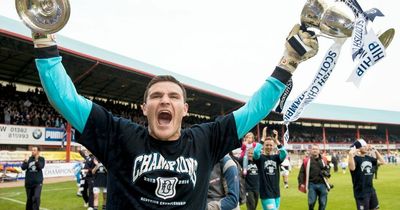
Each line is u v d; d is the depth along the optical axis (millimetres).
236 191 3863
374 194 7773
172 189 1781
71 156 22859
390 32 2062
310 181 8891
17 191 15312
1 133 19641
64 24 1739
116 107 29469
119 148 1852
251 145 8320
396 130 62719
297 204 12039
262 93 2018
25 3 1718
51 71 1756
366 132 59688
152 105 1891
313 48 2004
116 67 20984
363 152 7816
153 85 1970
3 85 24219
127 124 1922
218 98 31781
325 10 1996
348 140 54188
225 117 2070
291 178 24234
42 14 1728
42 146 21766
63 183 18625
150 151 1837
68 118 1821
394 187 17188
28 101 22891
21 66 21703
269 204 7898
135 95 30547
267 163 7988
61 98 1777
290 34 2029
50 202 12383
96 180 9992
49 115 23562
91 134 1854
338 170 32531
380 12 2055
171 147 1860
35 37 1783
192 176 1842
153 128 1869
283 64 2010
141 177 1780
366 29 2045
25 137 20750
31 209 9906
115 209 1808
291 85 2096
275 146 8219
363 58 2062
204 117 40688
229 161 4027
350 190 16078
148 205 1750
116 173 1833
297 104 2330
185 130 2020
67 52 18234
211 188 4078
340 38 2100
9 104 21594
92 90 27547
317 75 2238
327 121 50156
